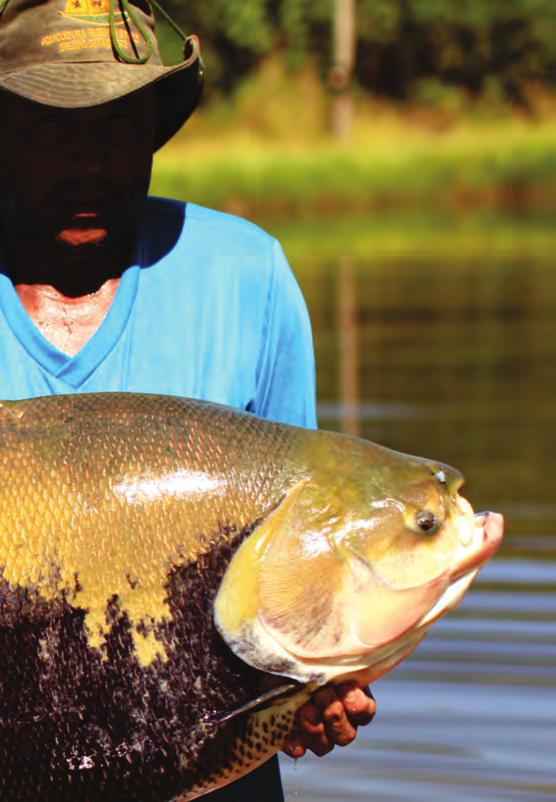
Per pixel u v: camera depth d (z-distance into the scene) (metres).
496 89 45.16
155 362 3.84
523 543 8.12
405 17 44.50
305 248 24.61
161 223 3.95
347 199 33.34
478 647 6.94
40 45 3.68
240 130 41.03
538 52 45.22
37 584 3.29
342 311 16.97
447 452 10.03
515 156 35.53
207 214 4.01
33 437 3.38
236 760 3.35
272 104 41.69
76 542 3.30
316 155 35.56
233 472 3.37
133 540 3.31
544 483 9.19
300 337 4.04
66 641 3.28
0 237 3.84
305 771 5.97
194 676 3.30
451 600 3.42
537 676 6.64
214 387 3.88
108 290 3.86
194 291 3.91
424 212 32.72
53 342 3.83
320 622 3.31
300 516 3.34
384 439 10.40
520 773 5.89
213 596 3.30
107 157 3.66
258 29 42.34
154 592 3.30
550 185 34.78
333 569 3.32
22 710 3.28
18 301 3.80
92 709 3.29
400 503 3.37
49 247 3.75
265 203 32.44
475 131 42.94
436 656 6.88
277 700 3.33
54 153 3.64
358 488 3.37
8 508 3.32
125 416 3.42
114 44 3.66
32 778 3.30
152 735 3.30
